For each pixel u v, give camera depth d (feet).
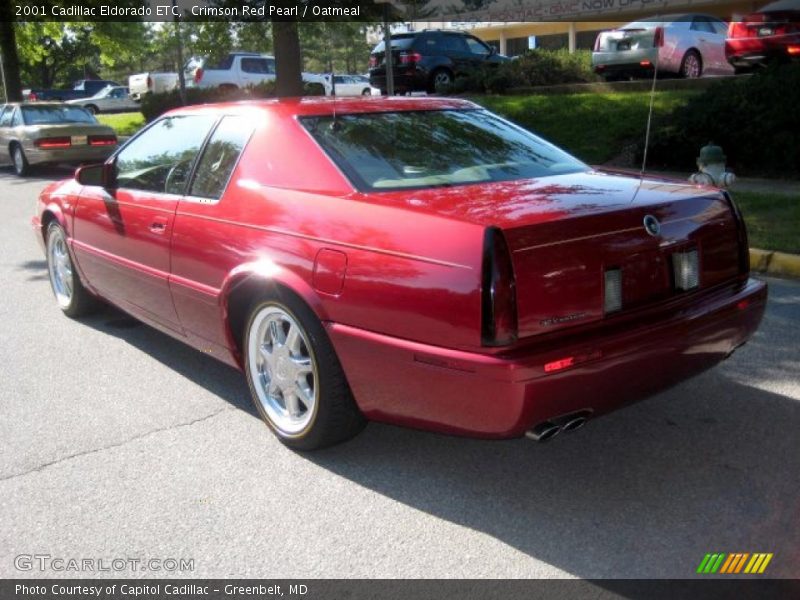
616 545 10.53
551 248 10.58
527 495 11.85
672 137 36.45
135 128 75.46
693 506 11.38
